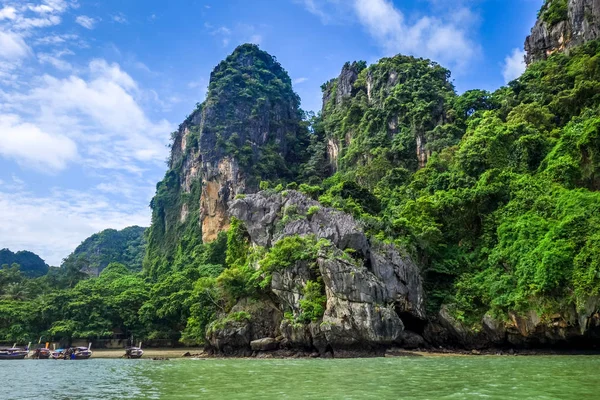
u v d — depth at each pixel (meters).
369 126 100.81
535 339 45.31
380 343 46.47
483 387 20.55
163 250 132.12
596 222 43.97
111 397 20.41
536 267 44.56
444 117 92.12
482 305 50.41
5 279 102.88
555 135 63.91
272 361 41.84
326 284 49.16
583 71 72.75
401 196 73.25
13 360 57.00
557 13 91.81
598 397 17.45
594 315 40.56
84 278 118.00
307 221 58.25
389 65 110.50
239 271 58.91
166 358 53.00
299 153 132.12
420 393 19.11
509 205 54.22
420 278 53.47
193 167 132.38
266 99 133.25
